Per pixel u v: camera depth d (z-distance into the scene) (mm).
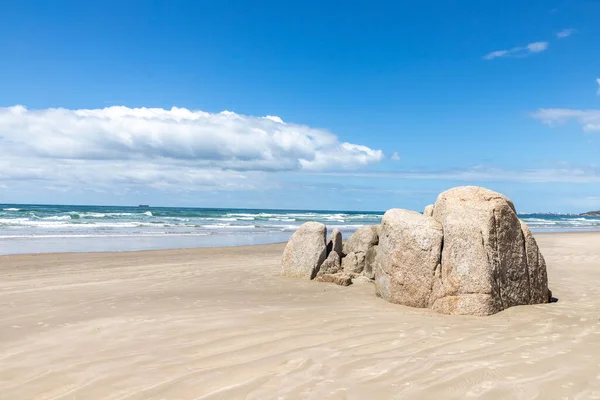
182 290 8719
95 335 5387
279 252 17672
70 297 7871
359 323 6012
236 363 4344
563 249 18344
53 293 8281
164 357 4535
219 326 5793
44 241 21781
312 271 10414
